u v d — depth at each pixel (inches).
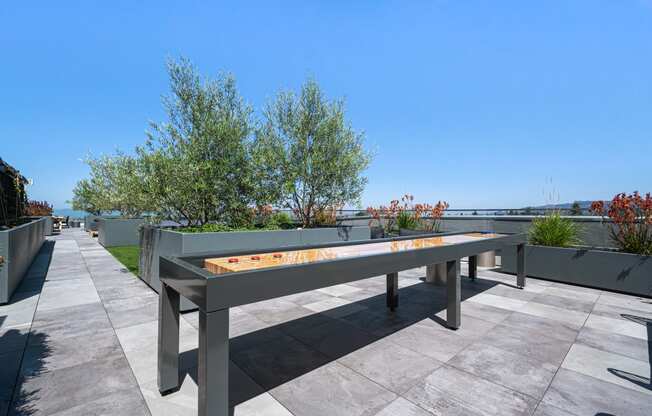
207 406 58.6
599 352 107.7
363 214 457.1
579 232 259.3
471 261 229.1
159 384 80.0
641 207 199.2
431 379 88.7
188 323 136.3
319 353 107.0
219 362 60.2
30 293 185.8
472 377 89.9
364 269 93.9
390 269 103.1
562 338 120.7
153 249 197.2
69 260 307.7
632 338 120.6
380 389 83.2
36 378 87.3
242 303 63.1
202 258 91.1
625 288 190.9
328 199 305.4
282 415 71.2
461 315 149.9
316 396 79.7
